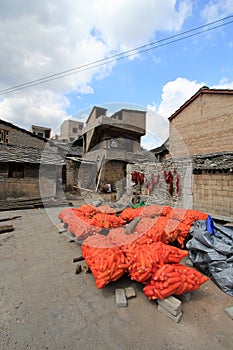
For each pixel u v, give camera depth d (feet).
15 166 29.96
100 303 6.97
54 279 8.63
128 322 6.04
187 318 6.21
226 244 8.77
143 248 7.83
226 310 6.43
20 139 42.78
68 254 11.49
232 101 33.12
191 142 38.83
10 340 5.31
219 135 34.65
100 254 7.99
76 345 5.18
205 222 10.48
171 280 6.34
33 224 18.38
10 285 8.13
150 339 5.38
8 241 13.67
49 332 5.61
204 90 36.63
